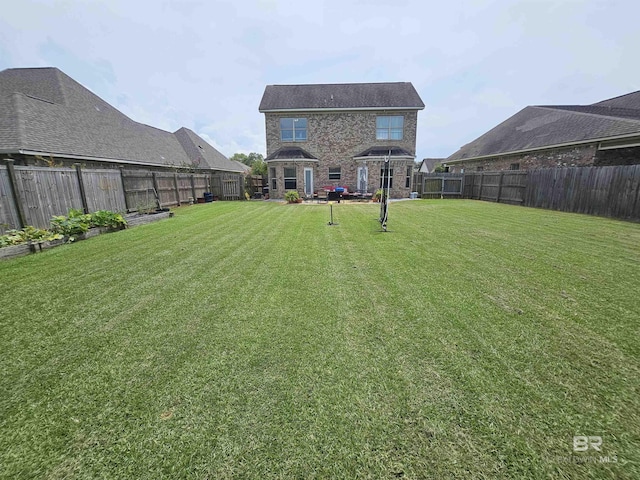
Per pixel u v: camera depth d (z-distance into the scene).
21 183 6.63
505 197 15.41
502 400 2.08
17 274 4.68
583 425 1.88
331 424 1.91
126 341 2.86
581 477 1.58
